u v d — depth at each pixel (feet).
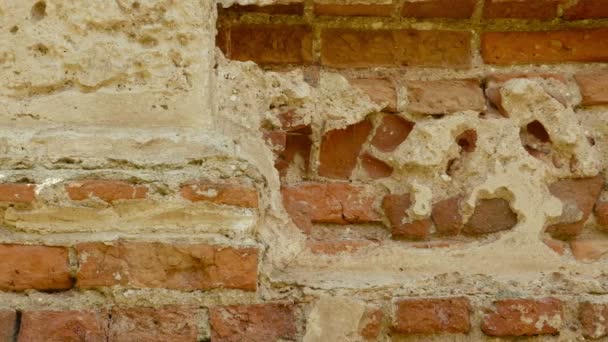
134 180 7.34
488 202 7.83
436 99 7.98
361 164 7.92
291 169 7.90
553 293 7.61
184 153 7.45
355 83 7.97
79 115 7.47
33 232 7.29
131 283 7.25
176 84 7.52
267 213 7.64
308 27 8.04
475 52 8.12
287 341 7.34
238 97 7.77
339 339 7.41
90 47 7.50
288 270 7.60
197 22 7.58
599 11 8.05
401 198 7.83
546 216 7.81
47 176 7.32
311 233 7.76
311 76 7.97
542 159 7.91
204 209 7.36
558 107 7.96
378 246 7.74
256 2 7.86
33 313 7.18
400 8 7.97
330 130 7.91
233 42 7.98
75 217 7.30
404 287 7.56
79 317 7.19
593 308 7.57
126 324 7.22
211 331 7.27
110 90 7.49
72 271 7.25
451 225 7.79
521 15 8.09
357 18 8.06
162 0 7.57
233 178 7.45
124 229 7.32
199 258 7.31
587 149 7.91
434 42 8.11
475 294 7.58
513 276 7.69
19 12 7.50
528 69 8.11
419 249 7.73
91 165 7.37
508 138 7.89
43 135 7.39
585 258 7.77
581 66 8.12
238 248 7.35
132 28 7.54
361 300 7.50
